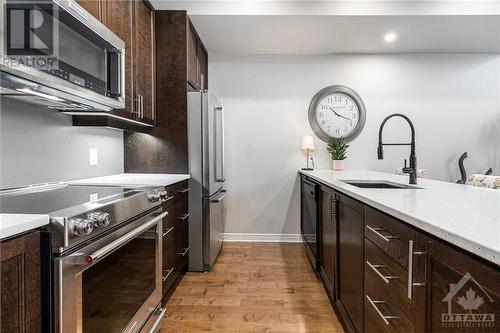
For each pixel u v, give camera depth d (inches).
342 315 75.2
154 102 108.2
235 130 155.4
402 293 42.4
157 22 109.5
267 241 155.2
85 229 41.0
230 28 123.6
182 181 103.8
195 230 112.7
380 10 112.5
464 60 155.9
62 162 79.7
